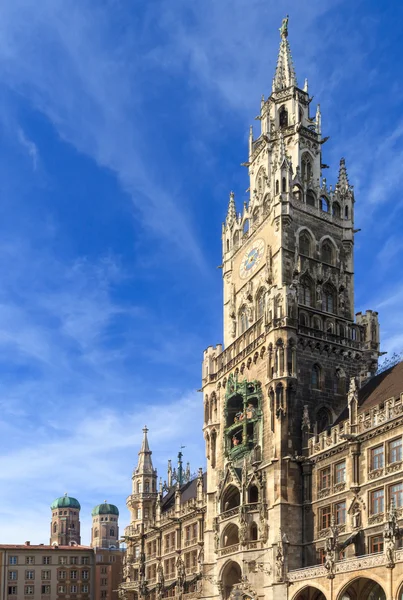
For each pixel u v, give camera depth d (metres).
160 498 111.81
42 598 151.38
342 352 78.38
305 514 69.25
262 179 91.62
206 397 88.75
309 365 75.69
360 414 65.38
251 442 76.50
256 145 95.38
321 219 84.44
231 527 76.44
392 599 52.44
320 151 91.75
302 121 92.38
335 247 84.19
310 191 86.00
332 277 82.69
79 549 156.75
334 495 65.88
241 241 90.00
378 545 59.56
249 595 68.56
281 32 98.25
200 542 93.38
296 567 67.12
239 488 75.12
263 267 83.06
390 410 61.72
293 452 71.38
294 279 79.69
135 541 116.69
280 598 65.38
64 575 154.25
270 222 83.31
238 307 88.56
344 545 61.12
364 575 55.56
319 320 78.44
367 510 61.72
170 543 104.62
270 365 75.06
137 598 110.81
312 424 73.62
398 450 60.25
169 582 102.38
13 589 150.50
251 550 70.69
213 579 80.19
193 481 115.25
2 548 152.25
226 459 79.69
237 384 80.19
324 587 60.09
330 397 75.75
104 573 157.00
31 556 153.62
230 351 85.94
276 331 75.00
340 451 66.62
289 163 83.88
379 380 73.75
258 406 76.44
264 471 72.88
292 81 93.56
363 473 63.34
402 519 57.62
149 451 124.06
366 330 81.12
